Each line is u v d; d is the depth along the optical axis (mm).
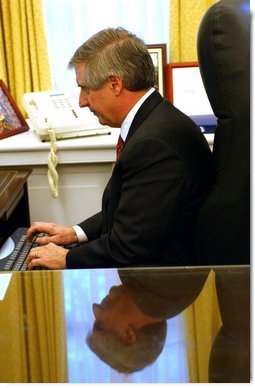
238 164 1384
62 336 930
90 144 2201
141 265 1481
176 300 1005
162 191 1425
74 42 2586
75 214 2414
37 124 2229
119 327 947
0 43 2484
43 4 2492
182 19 2467
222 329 921
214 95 1379
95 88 1559
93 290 1056
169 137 1452
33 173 2352
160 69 2439
